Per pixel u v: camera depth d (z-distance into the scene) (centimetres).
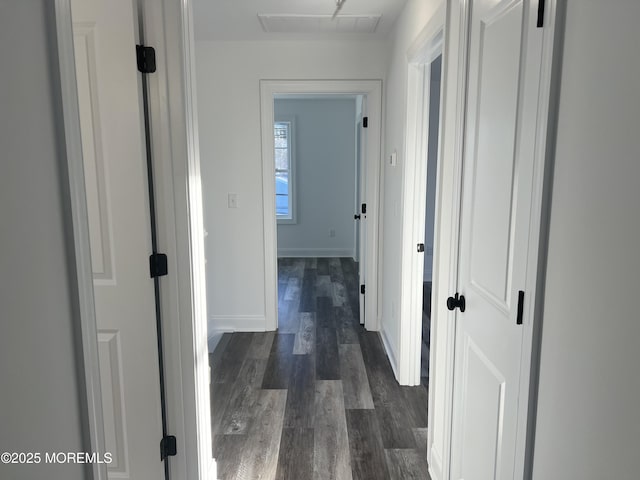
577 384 91
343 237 706
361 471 216
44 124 90
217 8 285
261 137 374
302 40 357
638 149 73
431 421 215
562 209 97
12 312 82
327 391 294
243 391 294
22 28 84
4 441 81
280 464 221
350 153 684
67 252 97
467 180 163
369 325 399
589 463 87
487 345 143
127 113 160
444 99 193
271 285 395
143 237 167
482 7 146
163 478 184
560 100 98
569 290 94
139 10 162
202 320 189
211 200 383
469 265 161
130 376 176
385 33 340
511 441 124
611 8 80
